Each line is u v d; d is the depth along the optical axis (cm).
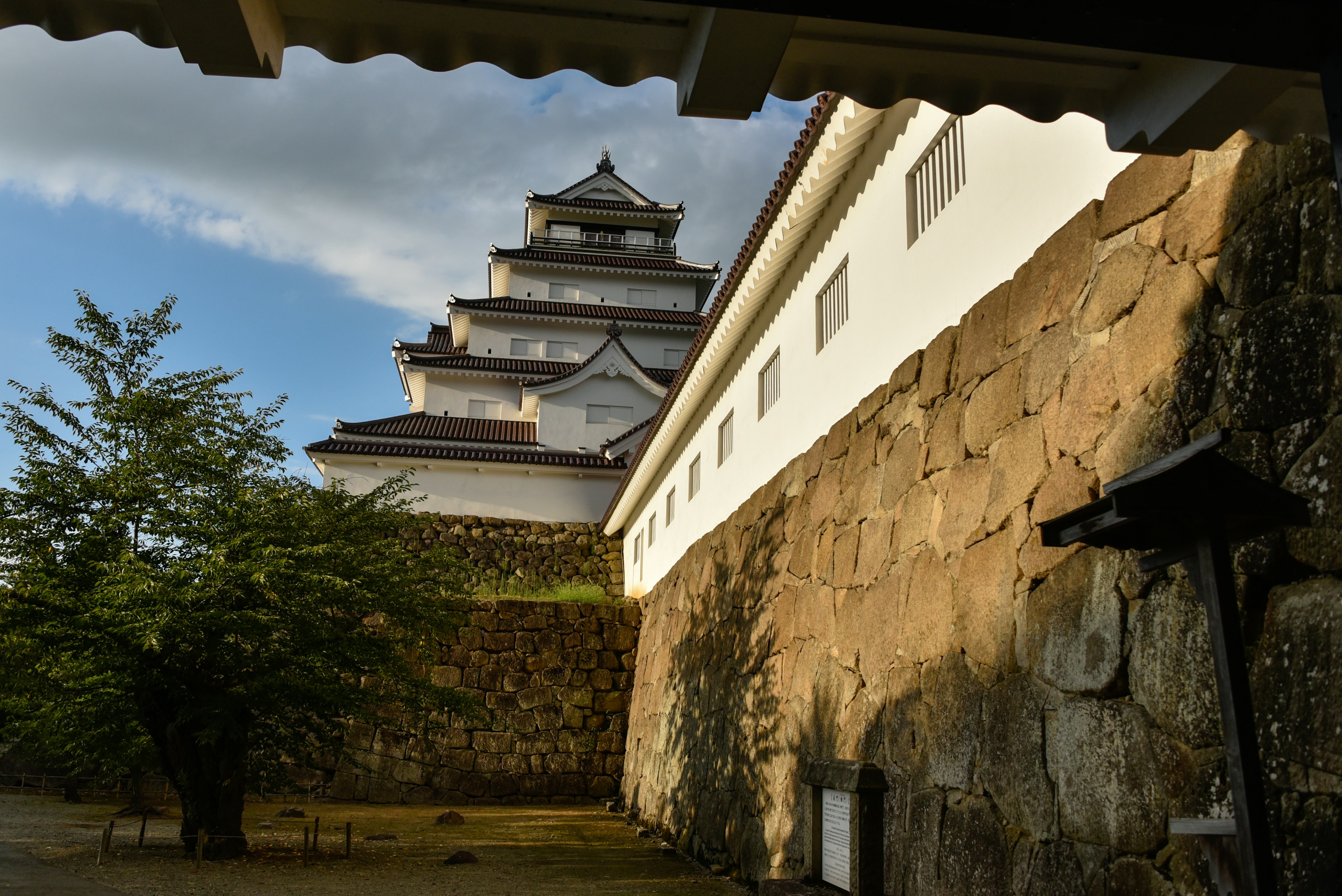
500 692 1864
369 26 301
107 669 986
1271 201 408
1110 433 492
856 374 911
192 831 1049
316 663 1090
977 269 691
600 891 923
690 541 1594
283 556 1026
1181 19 251
